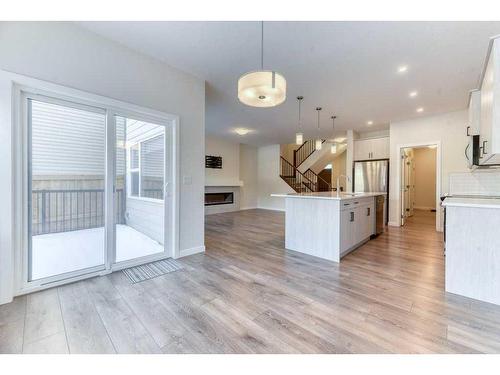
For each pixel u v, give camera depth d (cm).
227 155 841
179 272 275
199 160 351
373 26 227
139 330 167
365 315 187
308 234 349
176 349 149
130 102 274
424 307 199
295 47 264
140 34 247
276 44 259
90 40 242
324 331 167
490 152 222
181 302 206
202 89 350
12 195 204
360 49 265
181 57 291
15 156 207
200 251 355
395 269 287
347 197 332
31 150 219
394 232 498
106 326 171
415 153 894
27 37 207
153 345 152
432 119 515
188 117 334
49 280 229
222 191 820
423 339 158
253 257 333
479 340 157
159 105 300
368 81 346
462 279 219
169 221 322
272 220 659
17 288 211
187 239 338
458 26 225
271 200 922
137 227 295
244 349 149
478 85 338
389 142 595
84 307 196
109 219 268
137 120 288
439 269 286
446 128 497
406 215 666
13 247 206
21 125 211
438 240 430
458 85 358
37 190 223
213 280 253
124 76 268
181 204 329
